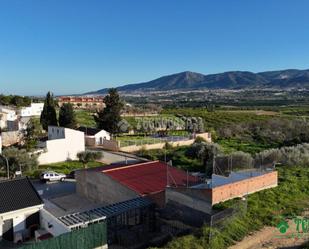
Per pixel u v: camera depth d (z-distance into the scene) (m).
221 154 40.06
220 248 17.88
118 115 68.00
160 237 22.02
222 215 20.55
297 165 35.78
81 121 89.94
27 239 23.25
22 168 38.00
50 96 68.12
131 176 28.64
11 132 57.75
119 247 21.14
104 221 21.91
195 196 22.56
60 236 18.23
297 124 79.06
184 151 49.62
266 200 24.36
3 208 22.73
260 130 82.06
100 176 29.34
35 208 23.78
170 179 28.38
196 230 20.11
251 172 27.78
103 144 59.88
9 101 119.94
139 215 23.91
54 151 47.44
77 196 32.22
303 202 24.91
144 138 64.94
